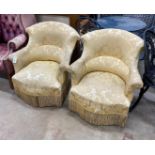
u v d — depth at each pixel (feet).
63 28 6.81
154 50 6.54
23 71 6.83
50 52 7.18
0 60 7.25
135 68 5.73
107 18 9.62
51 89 6.34
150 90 7.86
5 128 6.25
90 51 6.36
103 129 6.20
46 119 6.57
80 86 6.02
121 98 5.55
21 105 7.18
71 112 6.84
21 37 7.60
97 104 5.57
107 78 6.29
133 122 6.45
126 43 6.02
